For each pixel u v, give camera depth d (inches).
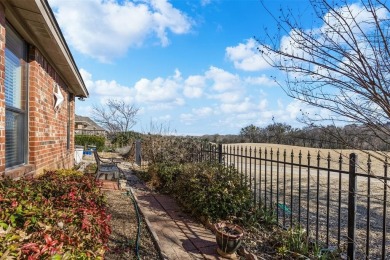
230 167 228.1
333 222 210.7
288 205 255.0
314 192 319.9
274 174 446.0
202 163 255.4
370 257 151.6
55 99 263.4
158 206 236.1
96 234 100.1
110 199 250.4
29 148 193.5
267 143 807.1
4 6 137.4
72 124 416.5
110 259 134.0
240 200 188.5
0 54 132.9
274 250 147.6
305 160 578.6
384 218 112.7
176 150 381.1
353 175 129.0
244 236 164.2
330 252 138.3
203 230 182.7
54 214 87.1
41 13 150.4
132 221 192.5
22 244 61.7
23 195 99.0
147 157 440.1
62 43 211.2
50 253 62.3
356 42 74.9
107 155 772.0
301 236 151.9
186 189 228.7
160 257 142.5
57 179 152.2
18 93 180.4
